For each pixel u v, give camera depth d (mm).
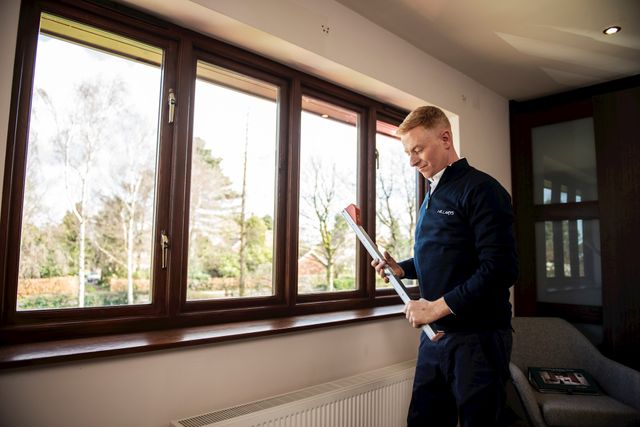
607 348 2736
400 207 2762
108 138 1553
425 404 1536
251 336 1604
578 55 2680
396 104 2691
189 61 1754
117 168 1568
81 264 1466
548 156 3299
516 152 3441
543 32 2404
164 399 1411
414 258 1626
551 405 2070
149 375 1383
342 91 2387
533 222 3307
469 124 2986
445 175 1512
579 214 3078
